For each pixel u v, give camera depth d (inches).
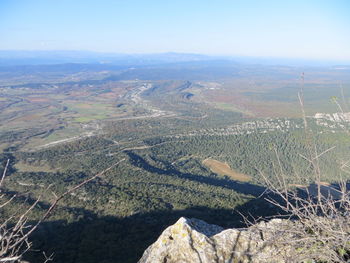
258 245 219.5
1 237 121.0
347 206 157.5
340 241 154.3
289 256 184.5
